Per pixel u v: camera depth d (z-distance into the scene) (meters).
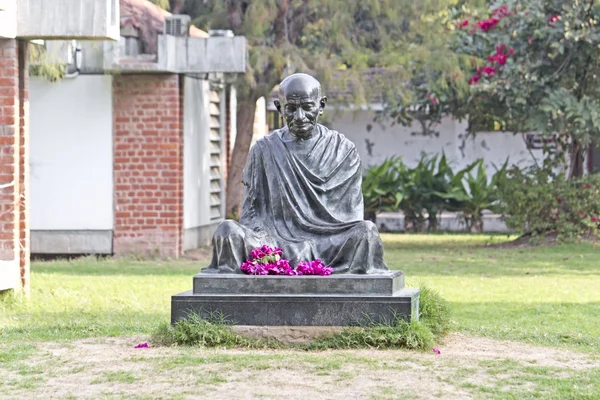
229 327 9.62
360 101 20.97
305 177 10.30
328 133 10.51
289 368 8.62
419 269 18.00
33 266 18.20
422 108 24.00
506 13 21.70
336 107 22.78
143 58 19.73
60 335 10.46
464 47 22.36
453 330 11.14
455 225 28.44
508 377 8.60
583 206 22.08
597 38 20.45
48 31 13.02
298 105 10.23
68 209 20.05
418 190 27.12
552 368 9.02
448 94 22.44
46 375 8.54
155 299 13.67
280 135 10.55
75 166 20.05
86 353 9.40
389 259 19.80
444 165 27.20
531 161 29.41
